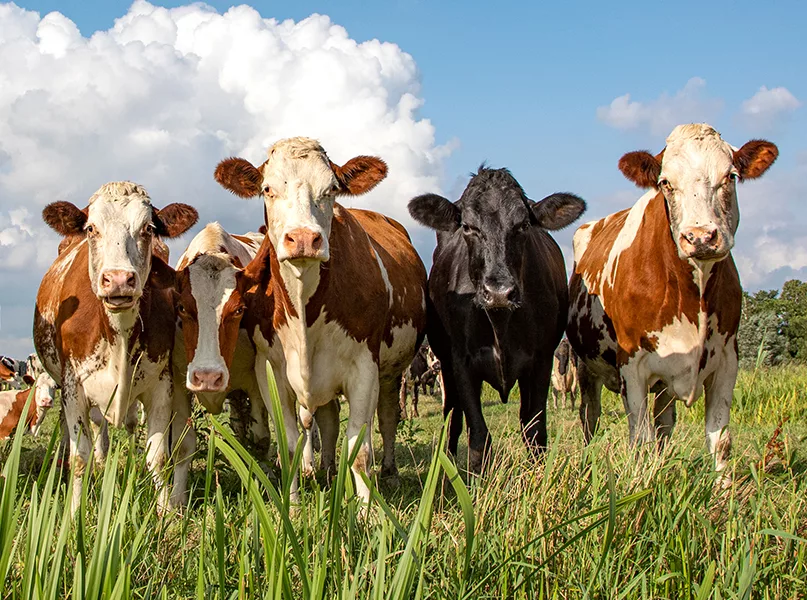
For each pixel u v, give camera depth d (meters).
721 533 3.95
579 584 3.33
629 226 6.93
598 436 4.46
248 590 3.02
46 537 2.83
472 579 3.33
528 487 4.01
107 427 7.17
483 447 6.87
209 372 6.11
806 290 44.47
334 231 6.21
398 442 11.00
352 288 6.26
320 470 8.07
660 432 7.30
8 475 2.72
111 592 2.73
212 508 4.25
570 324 8.39
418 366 18.30
